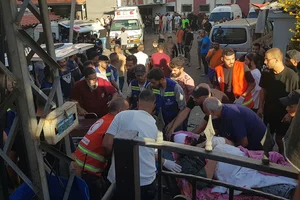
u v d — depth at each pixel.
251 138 3.80
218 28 11.98
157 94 4.64
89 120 4.76
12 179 2.98
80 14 25.44
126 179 1.87
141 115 3.00
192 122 7.33
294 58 4.87
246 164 1.63
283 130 4.35
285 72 4.29
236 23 12.36
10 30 1.95
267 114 4.48
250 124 3.75
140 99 3.29
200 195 3.19
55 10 24.78
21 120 2.11
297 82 4.27
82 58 10.36
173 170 3.20
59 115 2.20
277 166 1.57
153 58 8.18
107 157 3.41
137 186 1.90
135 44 19.95
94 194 3.44
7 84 2.16
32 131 2.12
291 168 1.55
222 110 3.73
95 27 17.22
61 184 2.46
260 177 3.15
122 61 9.10
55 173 2.44
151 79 4.57
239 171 3.20
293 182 3.09
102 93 5.32
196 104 4.35
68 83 6.53
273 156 3.21
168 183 3.26
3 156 2.08
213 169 3.24
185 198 2.08
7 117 2.90
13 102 2.09
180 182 3.26
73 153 3.73
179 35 17.12
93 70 5.18
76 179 2.53
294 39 8.46
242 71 5.32
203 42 12.11
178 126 4.55
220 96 4.86
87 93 5.27
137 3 33.91
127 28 20.38
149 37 29.53
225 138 3.58
